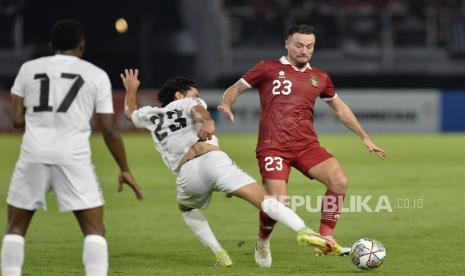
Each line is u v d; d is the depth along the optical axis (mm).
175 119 19953
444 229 27016
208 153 19656
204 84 91250
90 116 16000
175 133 19953
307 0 93688
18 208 15953
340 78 92188
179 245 24453
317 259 22031
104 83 15977
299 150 21453
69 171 15656
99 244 15727
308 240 18188
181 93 20719
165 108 20125
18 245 15883
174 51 94562
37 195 15773
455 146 64562
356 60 92062
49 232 26531
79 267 20750
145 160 52719
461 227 27375
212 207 32000
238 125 80062
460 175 43250
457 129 80812
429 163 50312
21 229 16141
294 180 40906
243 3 93375
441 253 22734
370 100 80625
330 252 18625
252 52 92375
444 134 80438
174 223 28516
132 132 81438
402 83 92250
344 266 20859
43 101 15727
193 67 95000
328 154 21625
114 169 47094
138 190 16859
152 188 38125
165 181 40969
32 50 92250
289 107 21422
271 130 21438
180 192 20266
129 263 21453
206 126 18625
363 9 93188
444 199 33969
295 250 23594
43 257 22234
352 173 44344
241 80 21859
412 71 91750
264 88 21797
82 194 15727
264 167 21297
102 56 95188
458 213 30359
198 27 92375
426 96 80562
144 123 20328
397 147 63438
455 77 92250
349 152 58406
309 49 21594
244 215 30172
